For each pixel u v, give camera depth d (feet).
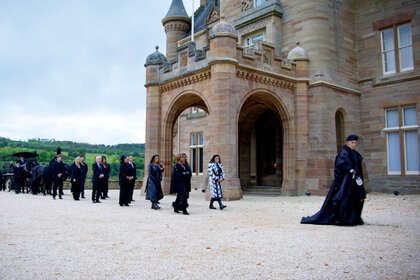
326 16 53.52
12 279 12.58
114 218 27.50
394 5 53.98
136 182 80.12
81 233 21.16
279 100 50.31
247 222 25.29
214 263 14.64
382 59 55.47
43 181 56.75
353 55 57.41
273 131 61.87
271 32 57.11
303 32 54.08
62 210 32.99
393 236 19.88
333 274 13.15
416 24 51.37
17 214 29.86
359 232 21.12
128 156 38.01
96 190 41.42
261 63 48.24
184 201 29.76
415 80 51.21
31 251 16.67
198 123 75.00
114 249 17.07
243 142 61.21
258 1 62.28
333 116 52.21
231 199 41.91
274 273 13.30
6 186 83.61
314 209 33.32
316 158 50.14
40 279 12.61
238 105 44.47
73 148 207.62
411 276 12.84
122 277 12.85
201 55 47.57
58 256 15.78
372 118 55.77
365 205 36.42
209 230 22.04
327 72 52.26
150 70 54.95
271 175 61.00
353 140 24.18
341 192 23.68
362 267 13.98
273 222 25.27
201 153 75.20
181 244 18.13
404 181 51.26
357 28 58.54
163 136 53.42
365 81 56.95
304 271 13.53
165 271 13.56
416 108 51.01
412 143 51.39
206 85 46.37
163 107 53.88
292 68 52.16
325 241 18.63
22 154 65.46
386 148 53.88
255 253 16.24
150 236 20.20
